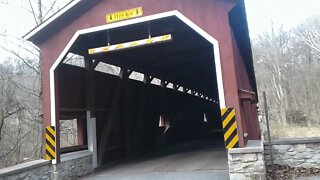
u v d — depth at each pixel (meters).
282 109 44.56
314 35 48.59
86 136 8.58
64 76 7.81
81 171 7.82
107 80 9.55
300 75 46.75
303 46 50.56
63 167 7.20
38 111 14.55
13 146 14.93
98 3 7.29
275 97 48.19
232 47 6.46
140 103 11.58
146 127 12.11
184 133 17.03
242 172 6.10
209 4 6.65
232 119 6.30
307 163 7.45
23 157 15.77
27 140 15.79
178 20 7.98
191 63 12.47
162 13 6.85
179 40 9.16
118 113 10.16
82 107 8.41
